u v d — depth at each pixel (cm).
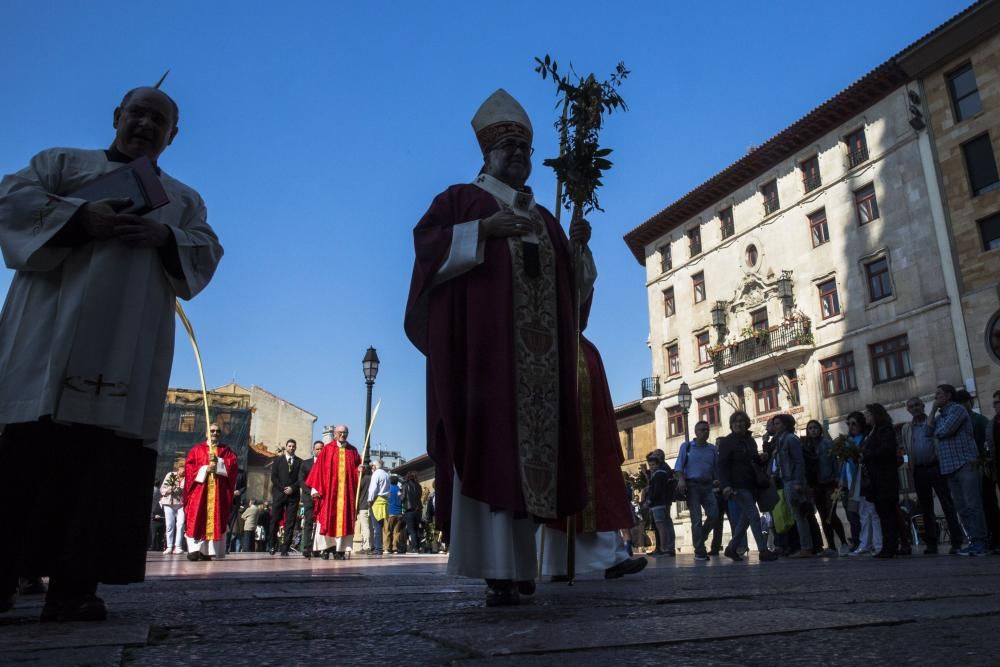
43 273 265
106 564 248
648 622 203
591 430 445
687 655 155
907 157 2800
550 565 434
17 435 251
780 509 1115
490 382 303
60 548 247
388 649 171
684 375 3725
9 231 253
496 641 175
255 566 848
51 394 245
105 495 253
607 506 437
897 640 167
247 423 5578
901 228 2786
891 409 2731
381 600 315
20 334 258
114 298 262
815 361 3038
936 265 2656
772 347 3200
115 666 149
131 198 266
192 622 233
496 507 283
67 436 253
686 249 3816
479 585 425
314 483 1289
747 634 180
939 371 2598
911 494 2242
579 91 379
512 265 322
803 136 3183
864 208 2959
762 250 3353
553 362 320
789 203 3253
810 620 200
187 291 290
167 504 1706
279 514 1452
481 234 318
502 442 294
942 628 184
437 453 315
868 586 327
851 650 156
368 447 1645
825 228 3111
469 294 318
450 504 304
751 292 3388
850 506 1121
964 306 2556
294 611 268
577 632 187
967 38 2611
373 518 1939
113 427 253
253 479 5669
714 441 3481
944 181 2680
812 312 3092
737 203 3525
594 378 459
